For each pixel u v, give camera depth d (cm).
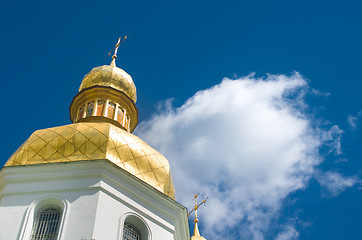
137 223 2667
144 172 2892
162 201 2825
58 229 2472
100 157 2789
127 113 3734
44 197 2598
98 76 3775
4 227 2481
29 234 2467
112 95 3700
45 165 2712
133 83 3872
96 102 3641
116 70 3834
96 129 2922
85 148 2828
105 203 2589
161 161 3014
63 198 2588
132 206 2680
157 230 2703
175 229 2805
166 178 2961
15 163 2805
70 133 2895
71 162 2714
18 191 2636
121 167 2814
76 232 2439
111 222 2542
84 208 2541
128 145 2927
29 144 2870
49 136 2897
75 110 3716
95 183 2647
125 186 2722
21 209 2556
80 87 3822
